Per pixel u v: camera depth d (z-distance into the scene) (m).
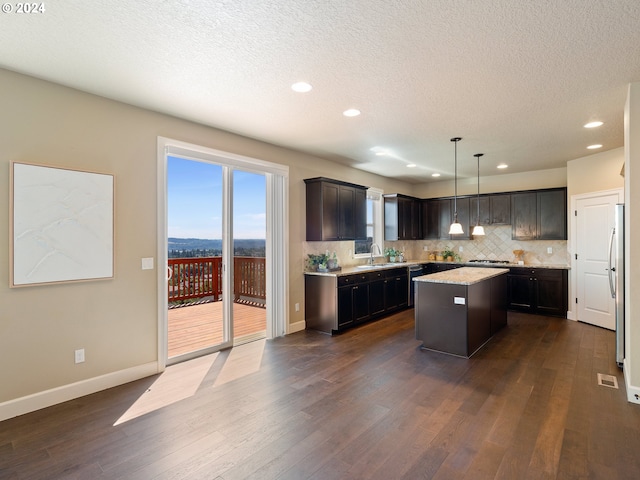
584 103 3.26
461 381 3.19
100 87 2.87
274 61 2.48
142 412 2.65
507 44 2.27
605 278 4.97
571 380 3.20
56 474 1.95
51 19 1.98
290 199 4.90
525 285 5.99
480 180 7.12
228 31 2.11
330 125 3.88
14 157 2.60
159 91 2.96
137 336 3.29
